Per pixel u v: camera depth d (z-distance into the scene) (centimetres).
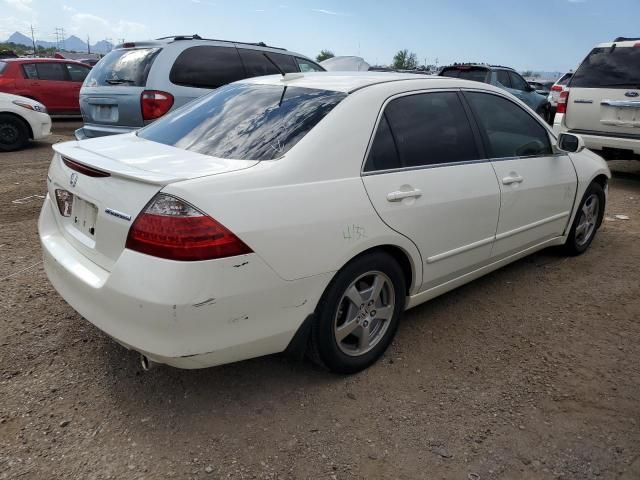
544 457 244
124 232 234
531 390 293
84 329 336
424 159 320
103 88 673
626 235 570
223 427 256
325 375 299
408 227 300
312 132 273
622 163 1034
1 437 244
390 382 296
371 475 231
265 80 353
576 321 374
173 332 224
